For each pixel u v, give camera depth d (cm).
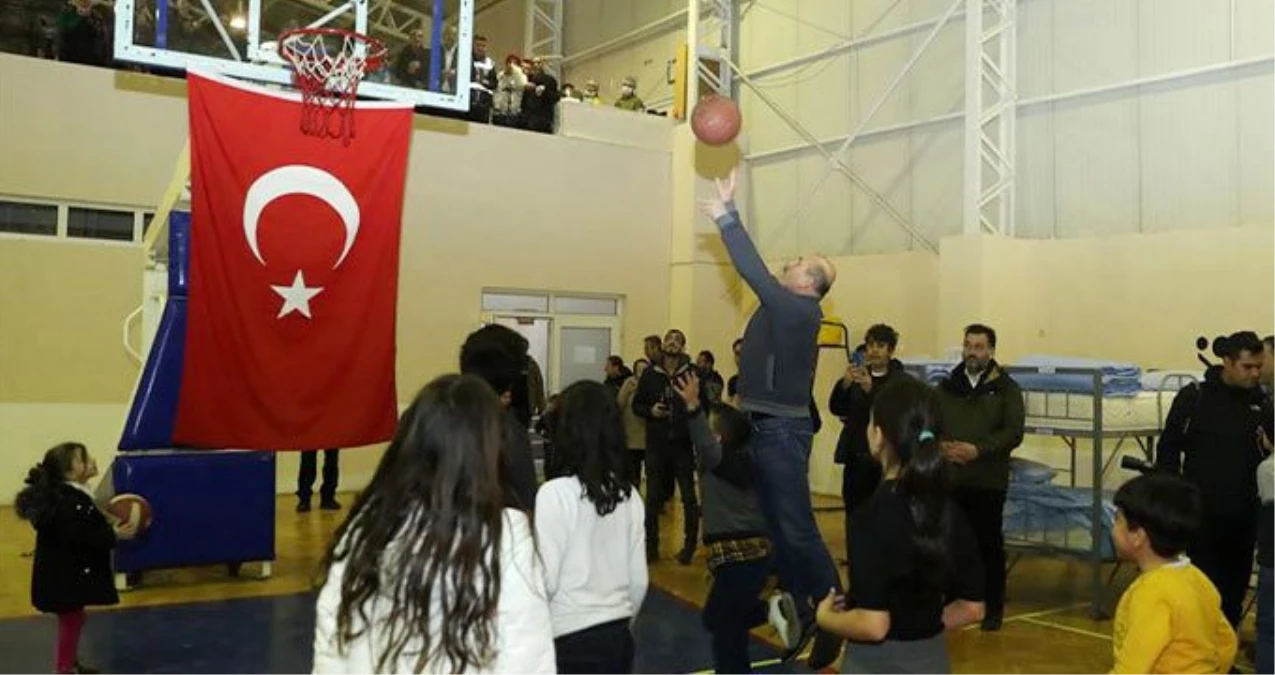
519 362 266
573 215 1087
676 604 560
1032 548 572
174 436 575
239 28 701
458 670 149
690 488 671
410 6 777
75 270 852
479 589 152
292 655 458
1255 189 741
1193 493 238
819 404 1035
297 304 619
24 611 521
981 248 850
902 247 990
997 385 511
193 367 580
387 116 677
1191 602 229
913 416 226
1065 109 866
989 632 512
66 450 416
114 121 866
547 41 1429
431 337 1001
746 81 1162
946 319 877
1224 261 737
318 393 623
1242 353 426
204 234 591
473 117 1040
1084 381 553
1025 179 893
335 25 732
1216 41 768
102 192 859
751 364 307
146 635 486
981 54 880
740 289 1134
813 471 1038
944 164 952
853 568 226
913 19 983
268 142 629
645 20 1288
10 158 825
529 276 1057
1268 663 321
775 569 329
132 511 531
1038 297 860
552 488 237
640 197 1132
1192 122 780
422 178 1001
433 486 155
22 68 831
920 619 223
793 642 297
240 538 596
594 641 234
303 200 631
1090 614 552
